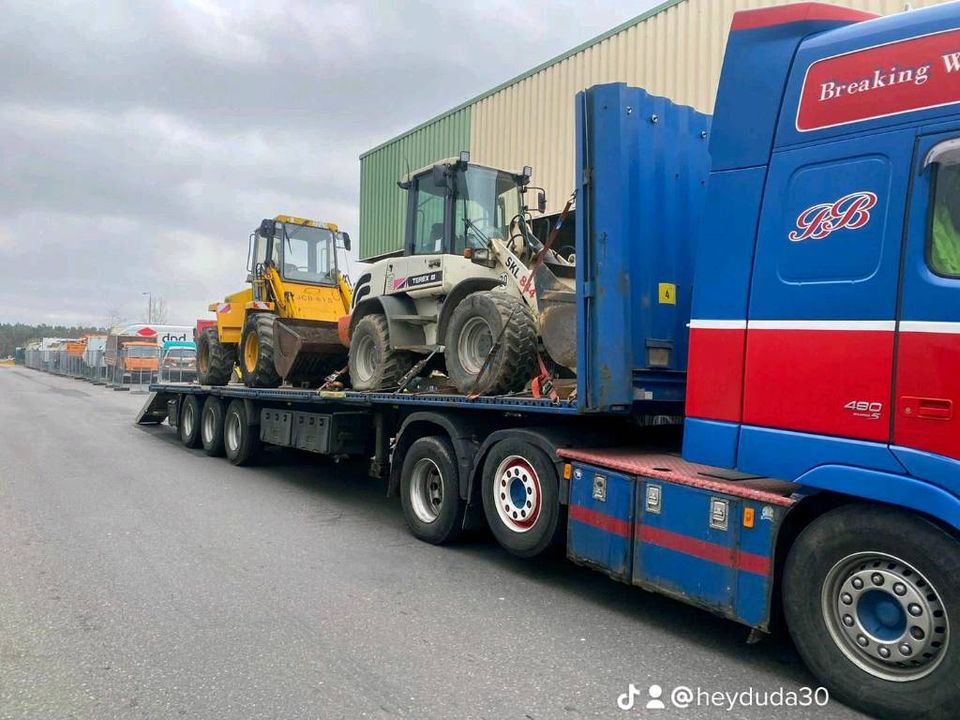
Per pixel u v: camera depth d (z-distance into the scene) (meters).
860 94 3.57
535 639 4.45
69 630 4.45
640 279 5.03
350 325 8.97
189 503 8.23
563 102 13.08
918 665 3.31
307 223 12.36
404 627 4.60
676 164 5.31
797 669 4.06
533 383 5.66
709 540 4.11
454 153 16.08
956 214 3.21
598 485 4.90
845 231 3.56
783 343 3.77
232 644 4.27
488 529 6.56
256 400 10.95
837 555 3.56
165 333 39.66
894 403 3.33
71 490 8.84
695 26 10.71
